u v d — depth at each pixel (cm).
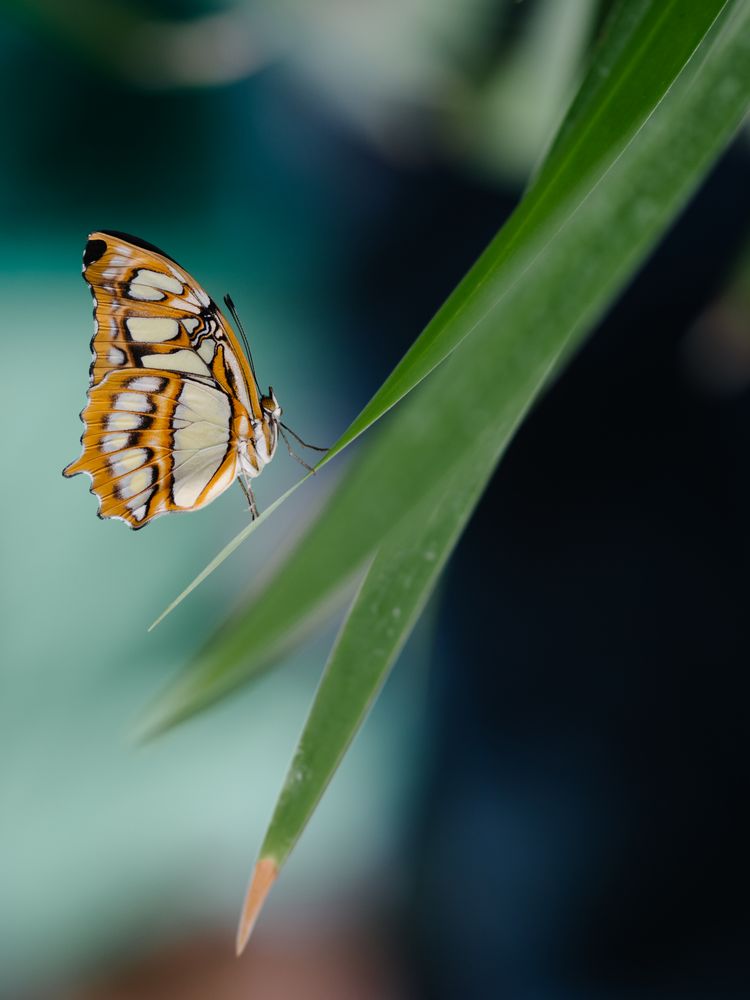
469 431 56
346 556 53
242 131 117
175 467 72
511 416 61
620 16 58
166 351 71
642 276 121
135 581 105
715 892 106
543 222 54
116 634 104
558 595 118
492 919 106
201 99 115
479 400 58
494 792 111
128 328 71
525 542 121
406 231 124
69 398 111
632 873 107
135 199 118
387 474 54
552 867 108
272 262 123
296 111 114
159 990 99
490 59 79
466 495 62
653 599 117
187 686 53
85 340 114
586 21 66
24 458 108
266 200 122
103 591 105
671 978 103
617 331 122
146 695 103
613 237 62
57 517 107
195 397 71
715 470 120
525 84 79
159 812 103
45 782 101
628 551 119
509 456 124
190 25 81
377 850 109
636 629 116
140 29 80
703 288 120
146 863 102
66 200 116
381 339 123
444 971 105
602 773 111
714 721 112
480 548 121
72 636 104
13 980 96
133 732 54
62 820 100
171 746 105
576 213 62
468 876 108
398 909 107
